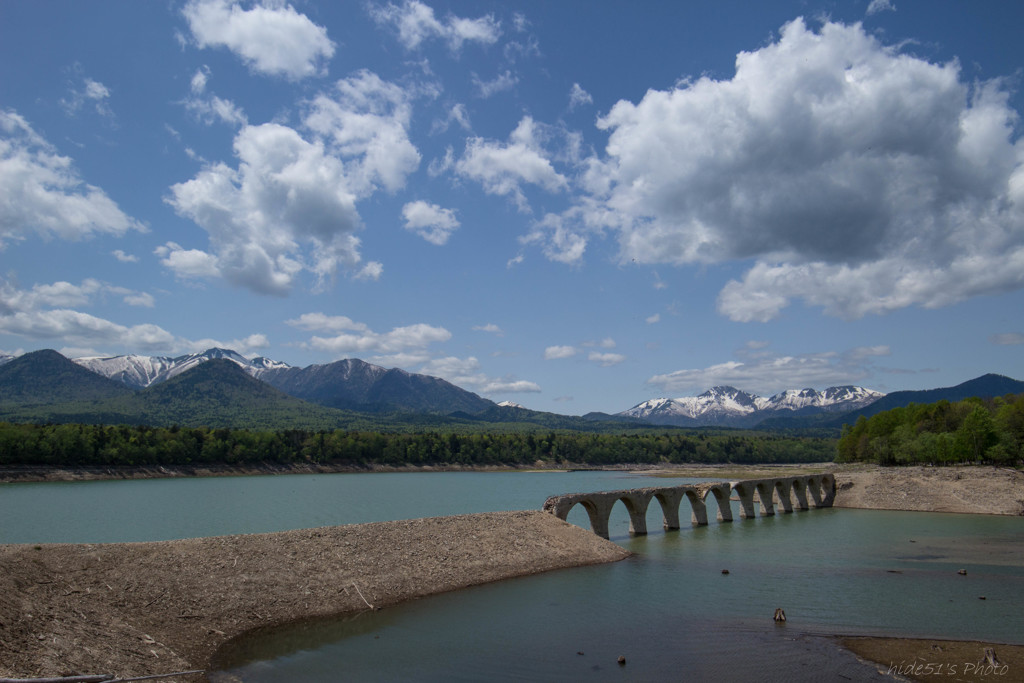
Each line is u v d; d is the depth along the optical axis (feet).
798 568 216.54
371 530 191.83
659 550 253.24
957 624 151.84
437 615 154.20
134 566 142.31
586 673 118.42
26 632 107.14
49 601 119.44
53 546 137.90
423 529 202.59
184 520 344.28
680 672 119.34
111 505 419.74
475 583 184.75
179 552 153.38
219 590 145.18
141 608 130.62
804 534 305.12
